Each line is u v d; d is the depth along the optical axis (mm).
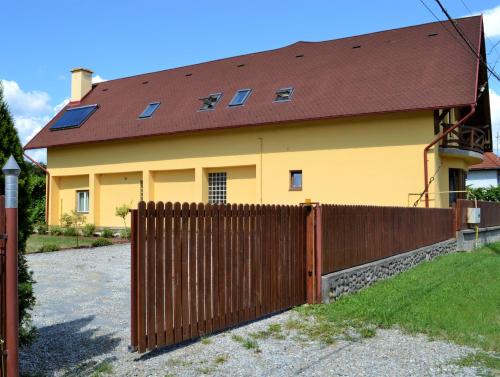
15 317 3721
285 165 19641
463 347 5641
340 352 5395
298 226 7742
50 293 8656
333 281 8117
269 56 24688
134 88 27641
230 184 21375
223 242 6109
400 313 7102
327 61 21844
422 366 4969
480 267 12008
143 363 4883
